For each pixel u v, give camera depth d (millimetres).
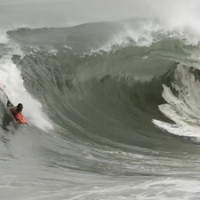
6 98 49406
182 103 71312
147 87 71750
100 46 74750
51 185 30047
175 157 46281
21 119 47281
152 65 74625
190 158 46125
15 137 43375
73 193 27719
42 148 42094
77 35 79375
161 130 58469
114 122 59312
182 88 74312
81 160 40000
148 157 45312
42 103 55594
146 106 67875
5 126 44781
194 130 58875
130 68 72938
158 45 79438
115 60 72750
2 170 33156
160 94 71688
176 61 76625
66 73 65188
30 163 36281
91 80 67125
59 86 62125
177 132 57594
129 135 54938
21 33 79312
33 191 28297
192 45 81250
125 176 34656
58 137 47312
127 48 76500
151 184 29312
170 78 74375
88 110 60531
